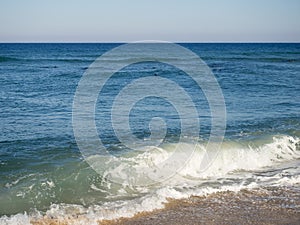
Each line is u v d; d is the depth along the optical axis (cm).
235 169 859
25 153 882
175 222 580
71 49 8919
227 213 614
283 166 892
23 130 1095
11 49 8612
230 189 722
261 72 3083
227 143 978
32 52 6919
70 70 3222
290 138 1057
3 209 620
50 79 2533
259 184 757
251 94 1855
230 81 2425
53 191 690
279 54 6294
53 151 900
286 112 1416
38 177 742
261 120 1273
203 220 589
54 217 593
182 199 670
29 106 1495
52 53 6569
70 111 1377
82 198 668
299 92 1942
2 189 687
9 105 1518
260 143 1003
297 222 585
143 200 657
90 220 584
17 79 2523
